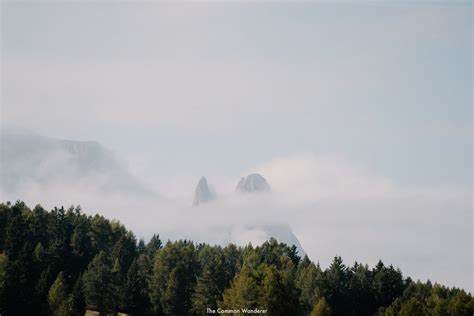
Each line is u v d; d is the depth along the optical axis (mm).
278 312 148250
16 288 164375
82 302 172250
